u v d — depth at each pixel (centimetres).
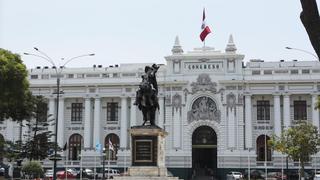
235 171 10131
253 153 10256
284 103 10412
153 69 3850
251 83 10444
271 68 10462
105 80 10881
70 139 11119
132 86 10825
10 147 8681
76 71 11031
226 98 10450
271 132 10456
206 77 10531
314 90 10306
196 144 10569
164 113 10650
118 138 10944
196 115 10494
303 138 7725
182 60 10662
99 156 10744
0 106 6444
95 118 10944
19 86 6575
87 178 9794
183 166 10350
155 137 3603
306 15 1283
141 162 3588
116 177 3525
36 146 8594
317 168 10019
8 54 6675
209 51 10731
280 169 10181
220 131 10381
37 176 8600
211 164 10762
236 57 10500
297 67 10412
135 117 10781
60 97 11062
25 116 7100
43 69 11169
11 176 8881
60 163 10825
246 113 10438
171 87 10638
